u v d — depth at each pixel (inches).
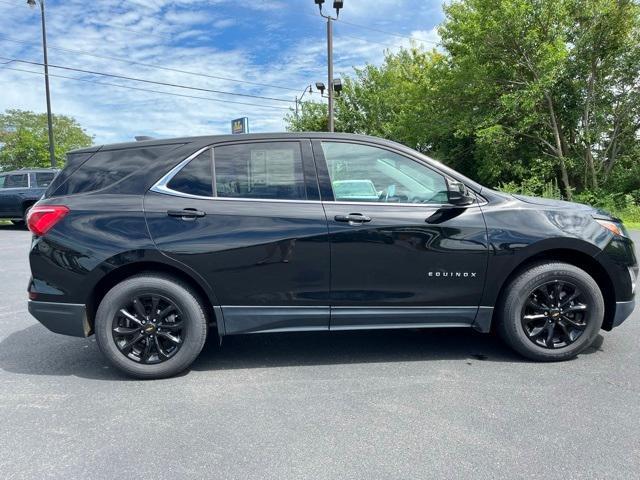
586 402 119.9
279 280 137.6
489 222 140.9
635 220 594.6
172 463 96.9
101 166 143.3
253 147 142.2
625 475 90.6
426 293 140.8
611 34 650.2
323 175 141.4
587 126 684.7
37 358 158.1
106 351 137.1
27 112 2030.0
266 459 97.7
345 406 120.4
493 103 716.0
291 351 162.2
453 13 708.0
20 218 581.9
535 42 629.6
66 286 135.6
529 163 727.1
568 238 140.7
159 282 136.6
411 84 967.0
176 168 140.6
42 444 104.7
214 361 154.3
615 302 147.0
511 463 94.7
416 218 138.8
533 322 146.6
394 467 94.1
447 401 121.9
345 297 139.3
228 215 136.6
